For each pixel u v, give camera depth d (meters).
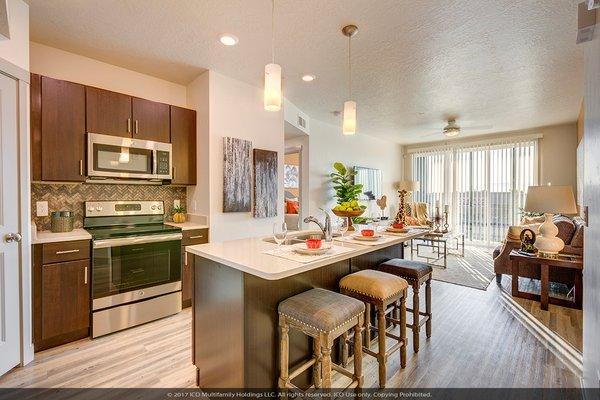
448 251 6.11
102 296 2.43
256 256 1.64
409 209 6.75
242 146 3.43
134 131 2.87
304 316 1.47
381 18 2.23
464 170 7.02
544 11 2.13
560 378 1.90
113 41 2.58
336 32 2.43
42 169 2.36
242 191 3.43
